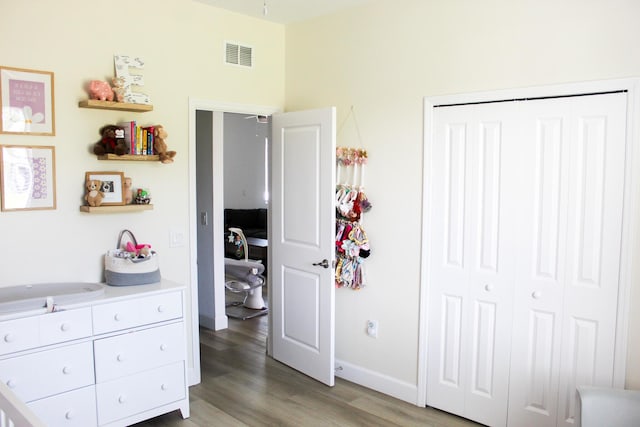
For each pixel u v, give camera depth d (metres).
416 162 3.16
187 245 3.45
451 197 3.01
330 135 3.34
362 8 3.42
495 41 2.78
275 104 3.96
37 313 2.38
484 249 2.89
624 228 2.42
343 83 3.56
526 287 2.74
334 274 3.44
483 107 2.85
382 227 3.36
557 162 2.61
